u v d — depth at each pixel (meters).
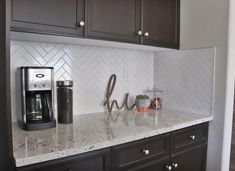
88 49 1.73
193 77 1.84
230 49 1.63
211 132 1.75
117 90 1.95
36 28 1.11
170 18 1.82
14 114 1.42
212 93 1.73
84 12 1.28
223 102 1.67
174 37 1.87
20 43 1.43
